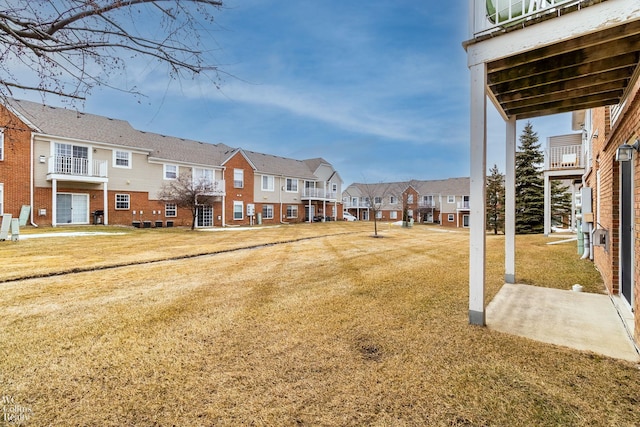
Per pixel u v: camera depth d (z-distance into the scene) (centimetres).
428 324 356
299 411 208
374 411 208
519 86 410
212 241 1239
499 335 326
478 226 351
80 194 1669
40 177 1530
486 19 352
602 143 614
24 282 558
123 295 479
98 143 1714
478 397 222
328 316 384
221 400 220
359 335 327
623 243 436
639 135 325
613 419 199
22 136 1463
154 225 1961
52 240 1113
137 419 201
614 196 466
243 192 2498
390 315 387
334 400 219
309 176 3117
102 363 271
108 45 187
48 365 268
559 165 1329
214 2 199
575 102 482
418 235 1650
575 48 312
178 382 242
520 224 2127
